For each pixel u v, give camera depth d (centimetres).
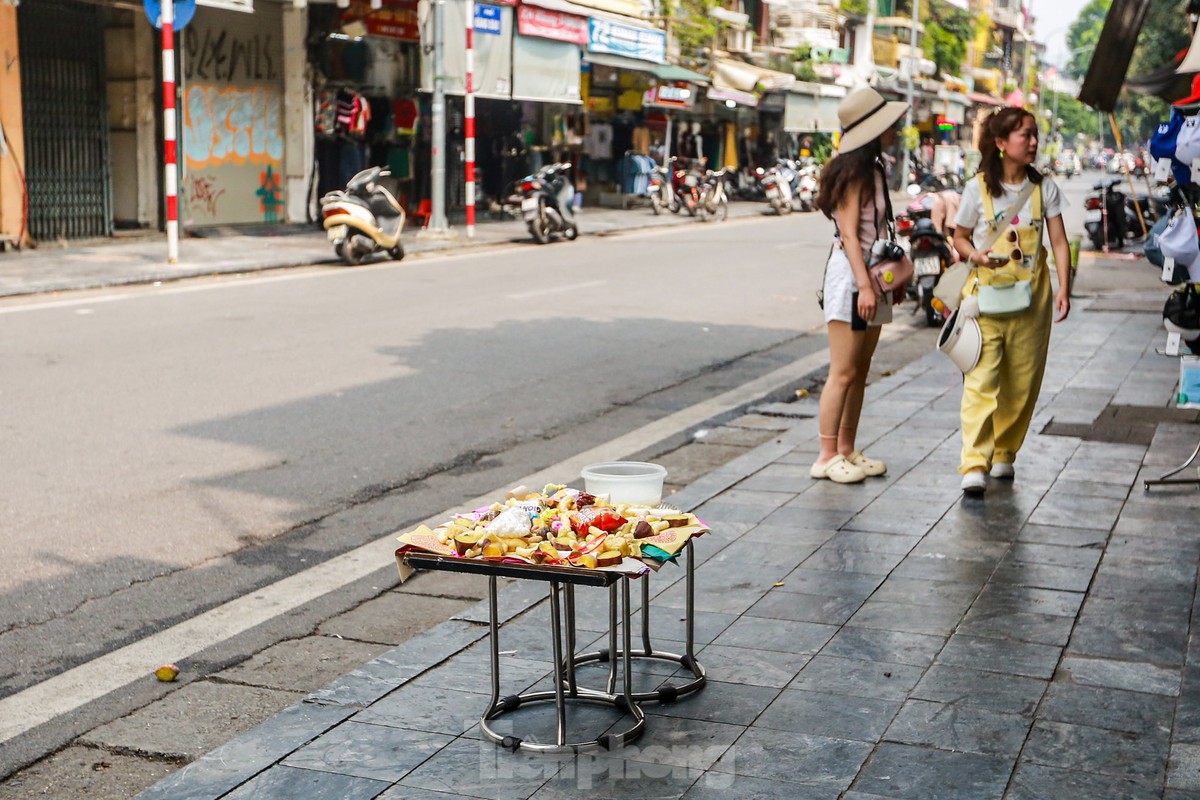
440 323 1227
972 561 532
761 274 1709
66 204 1811
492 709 384
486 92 2275
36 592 532
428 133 2489
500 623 472
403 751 366
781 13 4588
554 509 386
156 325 1170
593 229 2436
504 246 2070
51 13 1756
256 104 2170
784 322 1305
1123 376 971
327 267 1702
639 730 373
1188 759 352
